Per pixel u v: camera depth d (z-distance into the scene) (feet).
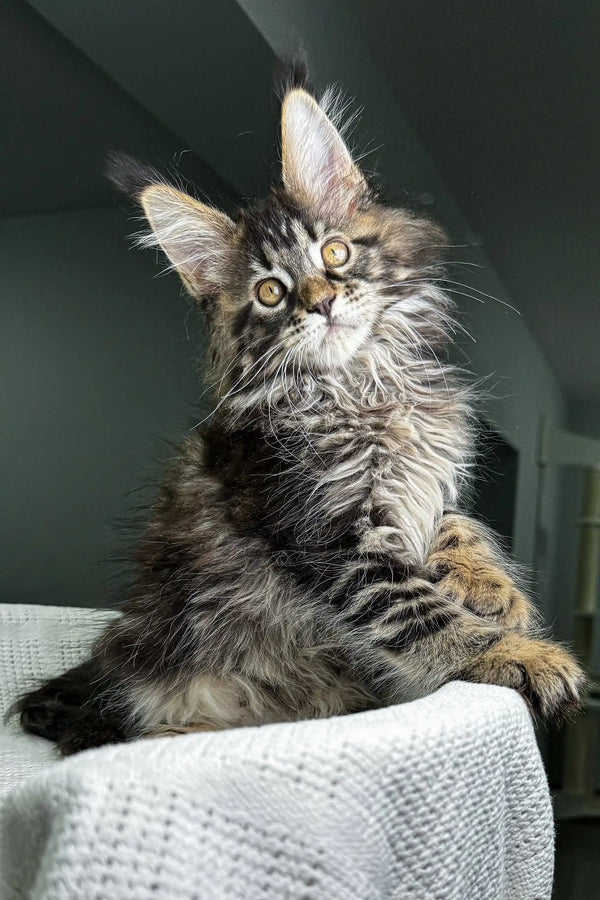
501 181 1.69
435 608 0.97
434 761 0.65
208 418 1.29
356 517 1.05
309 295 1.16
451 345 1.42
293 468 1.10
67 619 1.46
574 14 1.55
